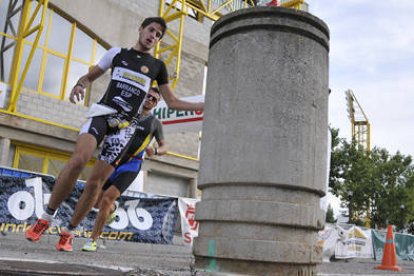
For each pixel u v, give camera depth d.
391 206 32.06
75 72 13.45
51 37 12.87
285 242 2.13
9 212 7.09
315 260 2.24
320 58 2.43
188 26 16.83
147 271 2.48
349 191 31.80
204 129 2.47
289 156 2.21
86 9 13.60
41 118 12.35
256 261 2.12
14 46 12.08
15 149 11.84
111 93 3.41
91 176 3.68
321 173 2.35
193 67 16.88
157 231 9.00
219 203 2.24
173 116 9.57
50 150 12.55
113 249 7.06
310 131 2.30
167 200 9.28
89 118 3.29
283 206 2.14
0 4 11.92
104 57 3.54
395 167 33.41
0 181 7.02
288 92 2.27
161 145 5.79
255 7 2.36
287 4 15.30
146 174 14.62
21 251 3.77
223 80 2.39
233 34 2.40
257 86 2.28
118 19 14.52
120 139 3.52
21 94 11.96
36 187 7.46
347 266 6.87
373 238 13.60
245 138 2.24
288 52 2.31
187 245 9.75
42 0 11.63
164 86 3.63
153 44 3.54
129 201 8.65
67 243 4.14
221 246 2.20
